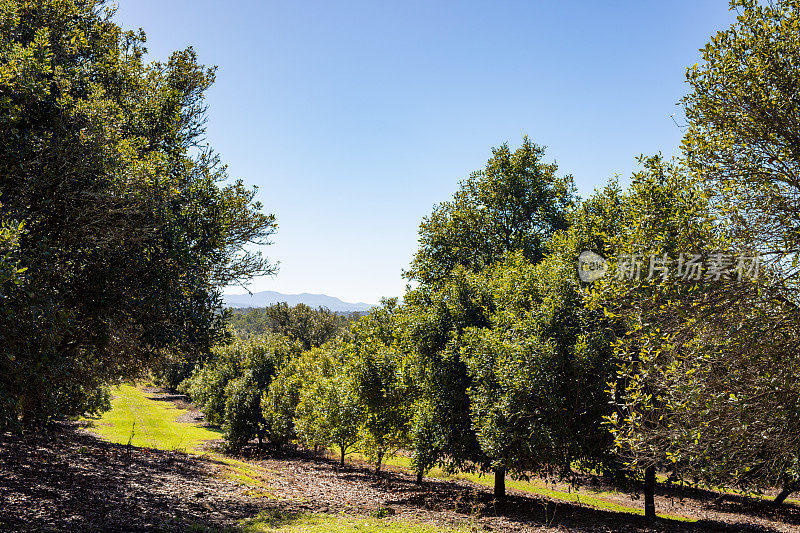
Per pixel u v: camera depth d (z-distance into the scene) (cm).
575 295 1616
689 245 870
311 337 9938
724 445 795
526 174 3186
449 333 2034
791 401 761
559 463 1580
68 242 1031
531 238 3009
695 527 1591
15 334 791
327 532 1190
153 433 4569
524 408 1540
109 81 1415
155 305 1197
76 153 1002
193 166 1480
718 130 916
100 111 1091
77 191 983
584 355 1443
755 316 792
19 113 934
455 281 2242
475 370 1750
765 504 2512
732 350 802
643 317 919
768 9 862
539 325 1600
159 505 1266
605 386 1444
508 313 1802
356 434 3112
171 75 1981
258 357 4272
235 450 3909
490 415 1619
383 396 2459
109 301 1128
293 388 3888
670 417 922
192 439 4519
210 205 1417
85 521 999
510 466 1656
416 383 2067
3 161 920
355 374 2553
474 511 1805
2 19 1029
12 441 1722
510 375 1598
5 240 720
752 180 848
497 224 3161
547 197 3152
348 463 3834
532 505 1970
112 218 1084
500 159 3206
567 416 1530
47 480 1272
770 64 845
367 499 2000
